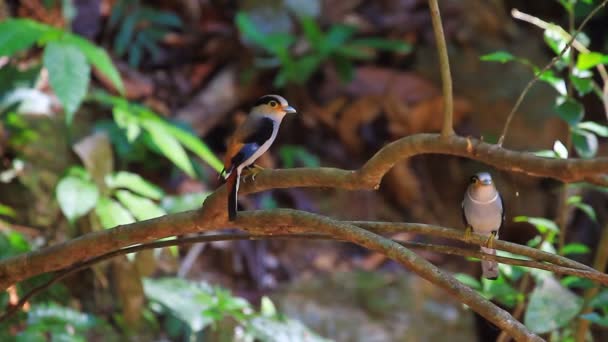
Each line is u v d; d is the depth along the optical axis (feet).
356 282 38.93
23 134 35.68
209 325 33.78
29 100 35.96
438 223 44.62
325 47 44.98
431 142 14.79
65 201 30.07
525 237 43.39
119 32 45.09
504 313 14.90
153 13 45.24
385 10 48.88
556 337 26.66
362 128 46.11
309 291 38.47
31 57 39.75
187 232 17.87
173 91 44.37
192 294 32.91
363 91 45.93
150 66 45.06
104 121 39.42
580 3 29.76
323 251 41.83
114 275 33.47
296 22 46.78
